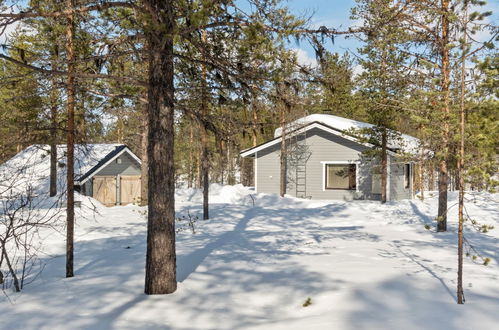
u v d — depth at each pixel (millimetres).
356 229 15227
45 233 14164
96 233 14531
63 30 8602
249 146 43969
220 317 6180
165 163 7457
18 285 7891
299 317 6016
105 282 8141
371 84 15648
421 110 9758
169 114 7578
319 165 25641
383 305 6180
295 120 25062
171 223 7488
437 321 5426
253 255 10445
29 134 9172
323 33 7551
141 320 6059
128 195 28047
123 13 8109
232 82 8359
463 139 6984
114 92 9422
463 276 7793
